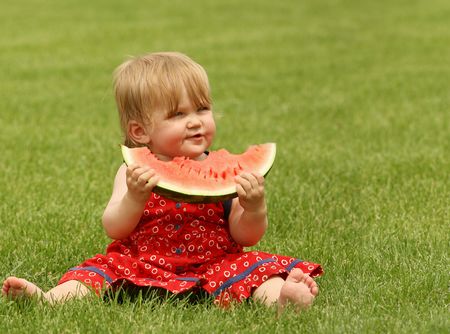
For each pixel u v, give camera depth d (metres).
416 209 16.48
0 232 15.02
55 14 65.31
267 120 29.00
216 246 11.71
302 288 10.54
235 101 33.28
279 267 11.29
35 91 35.78
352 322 10.14
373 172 20.17
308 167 21.05
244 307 10.85
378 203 17.16
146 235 11.75
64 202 17.41
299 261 11.72
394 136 25.33
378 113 29.64
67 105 32.41
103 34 55.31
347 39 52.78
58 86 37.28
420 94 33.44
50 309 10.65
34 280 12.71
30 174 20.47
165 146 11.77
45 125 28.11
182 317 10.48
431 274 12.04
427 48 47.94
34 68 42.31
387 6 68.12
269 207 16.84
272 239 14.66
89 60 45.28
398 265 12.69
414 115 28.83
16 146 24.33
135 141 12.08
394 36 53.22
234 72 41.38
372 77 38.81
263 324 10.20
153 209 11.77
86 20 62.22
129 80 11.93
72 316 10.40
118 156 22.66
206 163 11.45
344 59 45.19
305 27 58.53
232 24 60.28
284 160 21.92
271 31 56.72
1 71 41.22
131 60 12.36
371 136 25.47
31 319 10.36
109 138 25.61
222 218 11.88
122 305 10.80
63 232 14.98
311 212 16.53
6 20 61.75
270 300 10.95
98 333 9.95
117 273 11.43
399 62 43.53
